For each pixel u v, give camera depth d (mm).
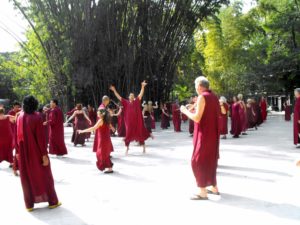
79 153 12797
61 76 25984
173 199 6570
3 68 34000
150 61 27406
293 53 34594
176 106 20922
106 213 5930
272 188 7117
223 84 41875
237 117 16594
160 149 13047
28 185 6117
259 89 39000
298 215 5559
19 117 6047
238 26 40812
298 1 37062
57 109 11641
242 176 8164
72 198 6855
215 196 6660
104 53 25219
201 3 26859
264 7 37562
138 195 6910
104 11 24188
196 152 6391
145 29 26453
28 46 28484
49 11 24312
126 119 11969
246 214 5660
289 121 28266
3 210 6328
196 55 41312
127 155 11773
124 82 26688
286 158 10414
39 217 5867
